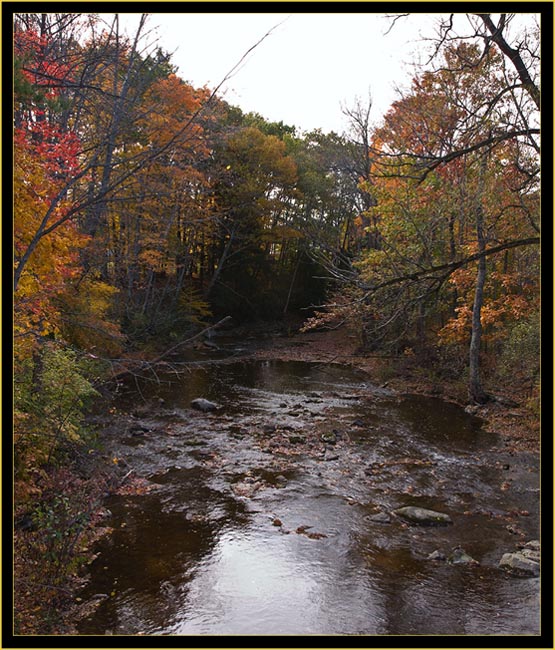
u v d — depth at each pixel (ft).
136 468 35.04
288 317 125.49
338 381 68.28
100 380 40.96
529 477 35.70
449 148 26.02
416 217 44.16
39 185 22.20
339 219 119.03
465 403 55.83
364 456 39.40
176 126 50.34
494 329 64.44
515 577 23.25
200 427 45.09
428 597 21.57
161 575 22.67
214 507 29.76
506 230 51.60
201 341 93.40
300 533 27.07
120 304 71.92
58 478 27.48
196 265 119.65
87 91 27.78
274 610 20.42
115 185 20.58
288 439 42.57
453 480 35.01
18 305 23.20
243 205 101.09
